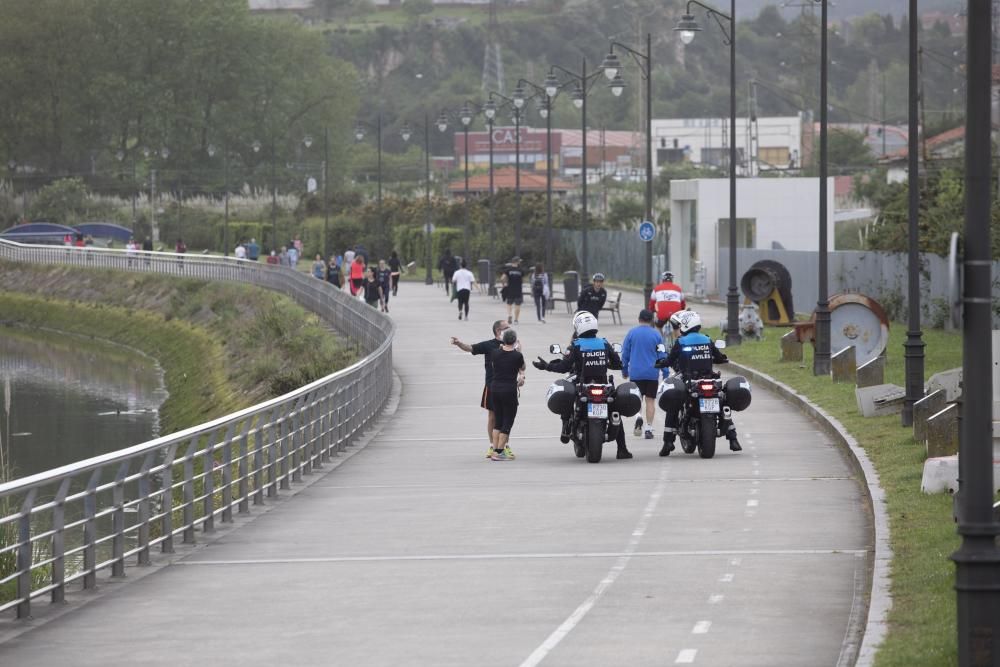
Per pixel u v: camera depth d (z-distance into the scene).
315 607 32.22
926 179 135.38
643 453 60.09
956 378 57.34
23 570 32.03
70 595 34.91
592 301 108.19
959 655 22.66
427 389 90.62
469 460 60.25
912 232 59.97
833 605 30.72
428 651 27.61
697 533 40.47
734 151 108.25
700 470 53.75
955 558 22.67
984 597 22.47
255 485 50.28
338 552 39.66
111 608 32.97
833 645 27.12
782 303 116.12
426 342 123.38
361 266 175.12
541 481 52.66
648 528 41.62
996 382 44.84
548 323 138.38
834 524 41.22
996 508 31.42
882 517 39.28
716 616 29.92
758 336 110.50
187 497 42.78
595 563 36.47
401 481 54.69
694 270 170.88
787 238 166.12
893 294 123.38
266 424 51.84
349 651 27.81
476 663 26.55
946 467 42.62
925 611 27.53
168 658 27.67
